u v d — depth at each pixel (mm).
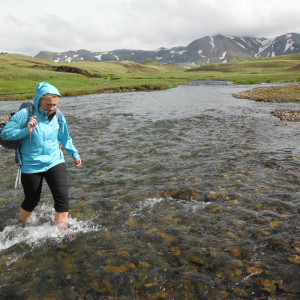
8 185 7113
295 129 14141
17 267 4023
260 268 3967
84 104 28406
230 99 32000
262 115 19281
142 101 30672
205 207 5898
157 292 3551
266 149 10312
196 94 40281
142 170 8211
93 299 3439
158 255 4273
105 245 4551
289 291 3520
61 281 3736
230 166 8477
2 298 3439
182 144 11203
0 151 10570
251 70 181625
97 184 7199
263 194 6465
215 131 13773
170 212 5695
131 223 5273
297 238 4684
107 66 174625
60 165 4723
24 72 76750
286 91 38625
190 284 3674
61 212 4781
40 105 4215
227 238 4715
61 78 74375
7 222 5312
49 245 4559
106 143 11477
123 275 3838
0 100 37281
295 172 7844
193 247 4465
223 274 3859
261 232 4887
